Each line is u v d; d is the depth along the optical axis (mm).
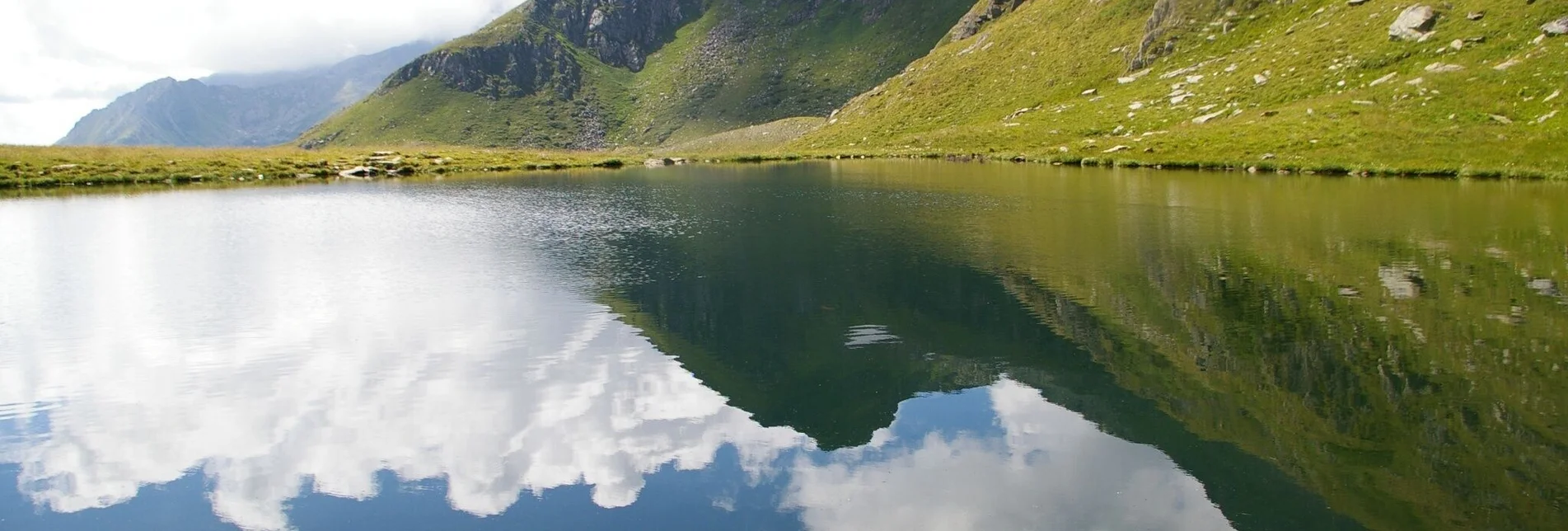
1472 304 19391
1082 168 67938
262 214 40688
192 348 17609
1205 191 45125
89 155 71250
